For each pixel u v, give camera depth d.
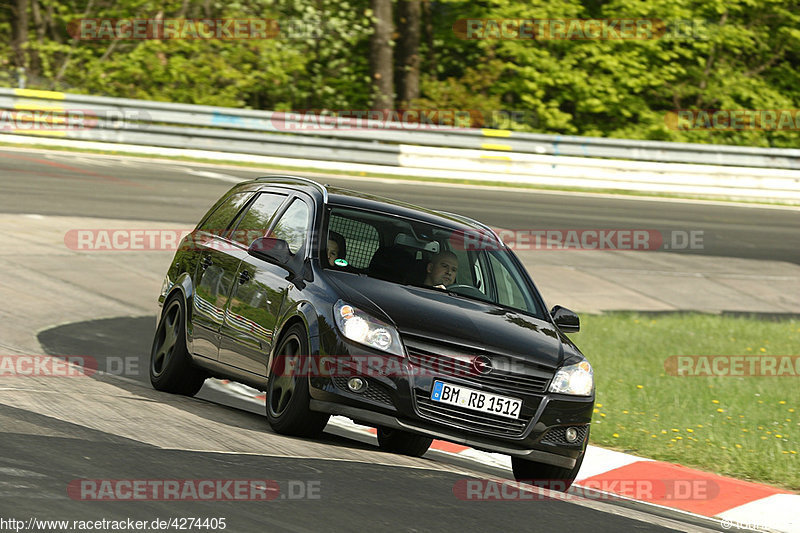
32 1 127.44
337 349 25.50
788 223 94.38
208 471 21.12
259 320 28.28
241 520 17.88
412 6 125.81
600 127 139.62
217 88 122.88
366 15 120.75
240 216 32.59
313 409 25.80
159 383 32.75
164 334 33.44
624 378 45.31
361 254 28.66
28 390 28.42
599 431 36.03
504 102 136.75
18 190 70.94
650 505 27.78
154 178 81.62
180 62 121.00
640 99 139.88
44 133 92.38
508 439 25.95
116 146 93.62
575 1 134.50
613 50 135.62
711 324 60.66
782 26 147.75
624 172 103.69
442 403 25.56
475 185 97.25
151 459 21.47
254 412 33.44
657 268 74.44
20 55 120.94
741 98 145.25
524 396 26.11
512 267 31.02
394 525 19.06
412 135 99.62
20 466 19.50
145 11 122.94
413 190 88.44
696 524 25.61
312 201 29.94
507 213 82.81
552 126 130.88
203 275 32.03
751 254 80.94
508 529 20.22
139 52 120.50
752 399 43.41
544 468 27.55
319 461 23.72
